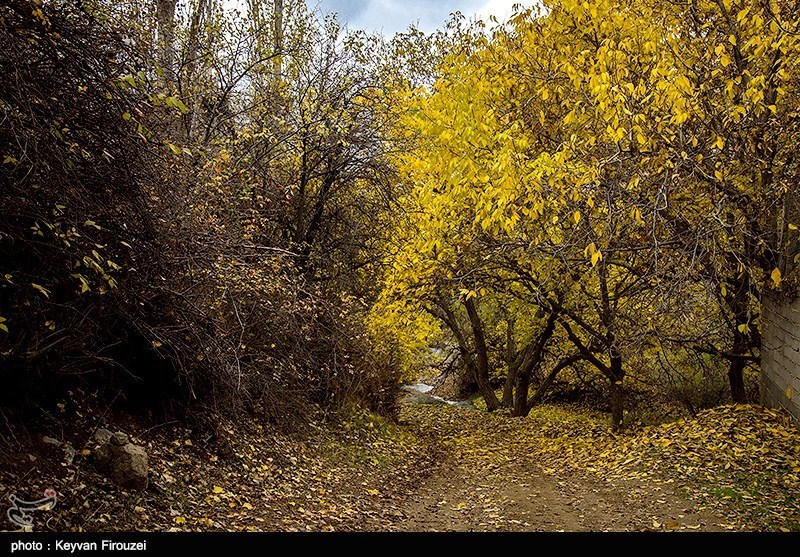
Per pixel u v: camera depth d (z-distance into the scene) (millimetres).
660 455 8852
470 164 8914
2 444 4719
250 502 6262
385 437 12477
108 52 4738
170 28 9320
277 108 10828
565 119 7355
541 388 19203
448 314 21344
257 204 9586
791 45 6383
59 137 4094
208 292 6695
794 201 7598
